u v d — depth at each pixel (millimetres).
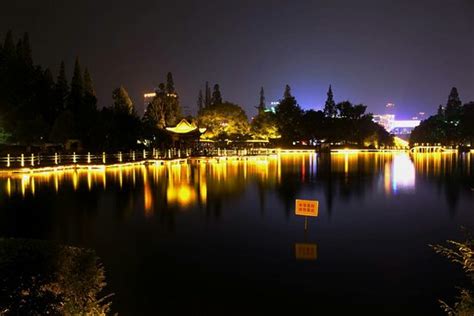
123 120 64250
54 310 6848
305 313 11305
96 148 59375
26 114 53875
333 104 106125
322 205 27438
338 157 80500
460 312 6738
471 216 23781
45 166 45719
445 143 113312
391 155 88688
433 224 21766
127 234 19000
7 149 51844
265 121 101312
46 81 62188
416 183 39375
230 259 15547
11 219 21938
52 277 7273
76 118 59031
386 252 16578
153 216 23047
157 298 12070
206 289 12766
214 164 61625
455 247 17297
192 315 11109
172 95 85875
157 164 59781
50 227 20219
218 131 98875
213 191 33219
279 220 22375
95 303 8258
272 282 13312
